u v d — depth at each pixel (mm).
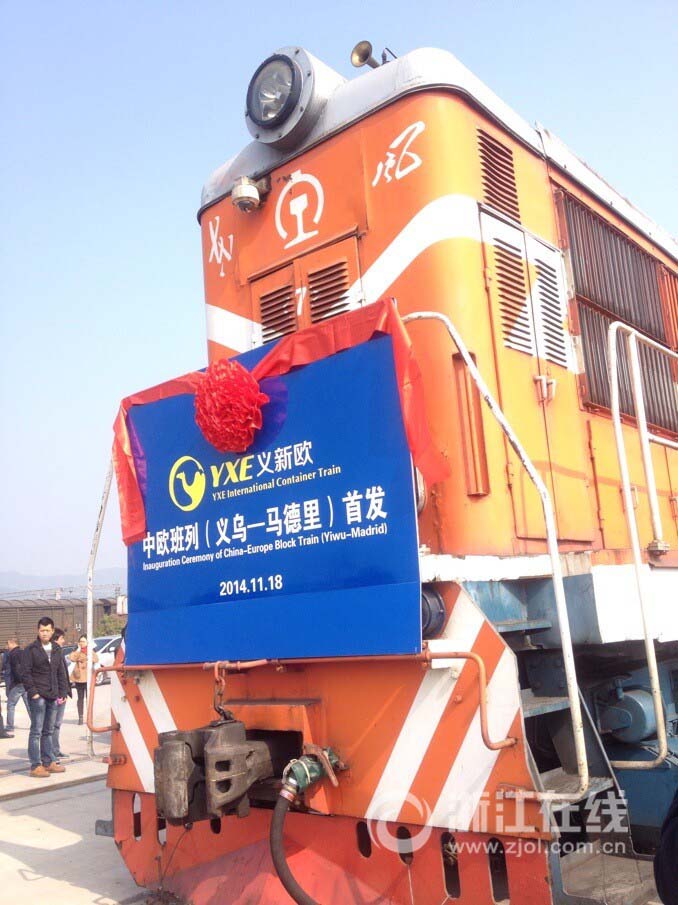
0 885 4145
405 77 3709
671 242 5715
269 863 3197
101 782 7004
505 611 3156
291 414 3318
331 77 4074
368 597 2920
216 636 3432
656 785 3426
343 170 3873
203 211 4496
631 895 2828
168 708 3697
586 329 4383
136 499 3934
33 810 5922
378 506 2969
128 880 4188
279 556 3270
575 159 4738
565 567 3268
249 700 3342
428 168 3611
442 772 2723
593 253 4641
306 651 3061
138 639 3795
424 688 2811
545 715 3262
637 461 4629
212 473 3602
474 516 3291
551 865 2467
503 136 4070
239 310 4234
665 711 3852
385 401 3016
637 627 3223
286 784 2844
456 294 3500
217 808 2787
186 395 3783
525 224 4078
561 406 4016
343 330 3182
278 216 4117
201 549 3594
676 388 5359
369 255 3730
